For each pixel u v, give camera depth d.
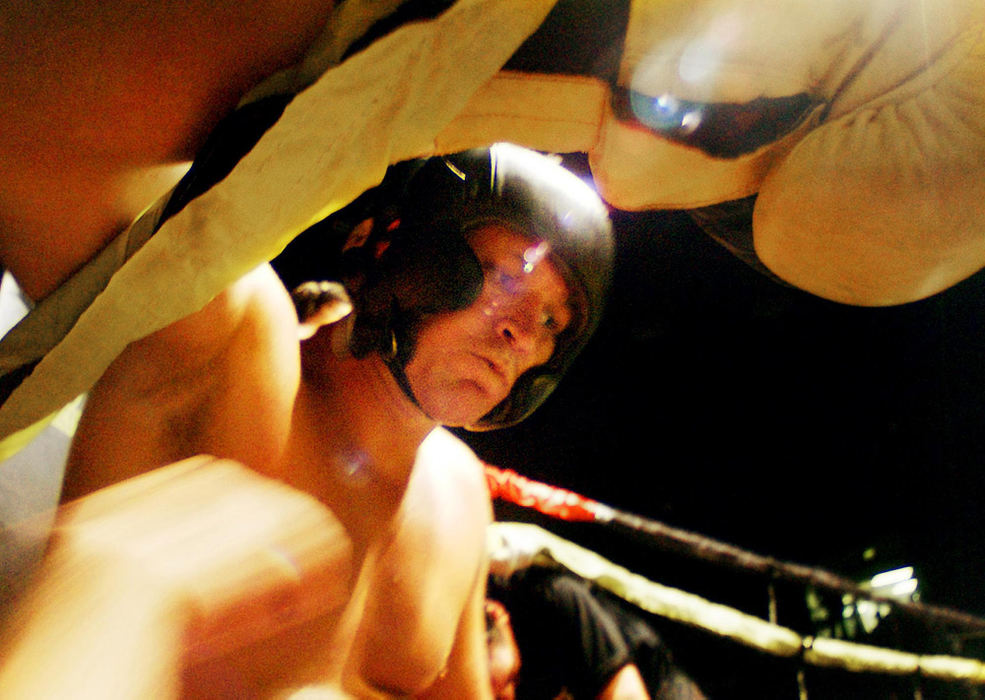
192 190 0.71
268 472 0.86
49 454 1.13
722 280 3.25
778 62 0.75
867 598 2.55
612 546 3.79
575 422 4.00
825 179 0.82
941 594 3.47
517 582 1.88
